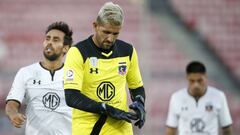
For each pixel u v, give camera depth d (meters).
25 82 22.52
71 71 16.39
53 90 22.50
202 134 30.11
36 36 61.12
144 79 59.16
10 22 61.44
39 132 22.53
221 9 65.81
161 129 56.62
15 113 21.59
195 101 30.19
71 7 63.38
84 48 16.55
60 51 22.78
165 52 61.78
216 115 30.12
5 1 62.56
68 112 22.53
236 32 64.88
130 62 17.16
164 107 57.91
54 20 62.50
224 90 61.88
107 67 16.61
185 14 64.56
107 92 16.64
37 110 22.45
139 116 16.42
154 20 63.19
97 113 16.28
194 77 29.67
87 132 16.64
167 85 59.59
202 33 64.12
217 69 62.88
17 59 59.47
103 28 15.84
